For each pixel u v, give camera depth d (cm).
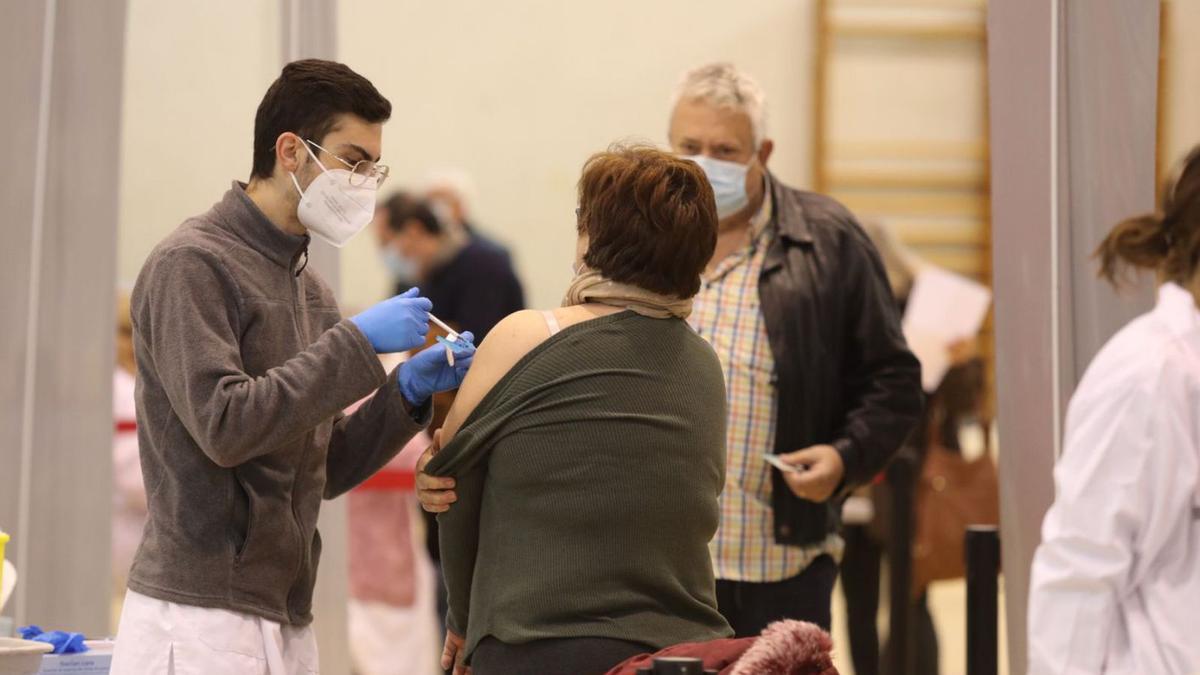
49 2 1099
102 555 1116
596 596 601
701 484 633
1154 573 599
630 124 2766
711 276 963
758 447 939
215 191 2642
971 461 1611
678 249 631
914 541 1484
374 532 1612
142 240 2633
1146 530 595
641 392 620
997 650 1035
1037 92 938
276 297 684
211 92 2633
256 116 699
